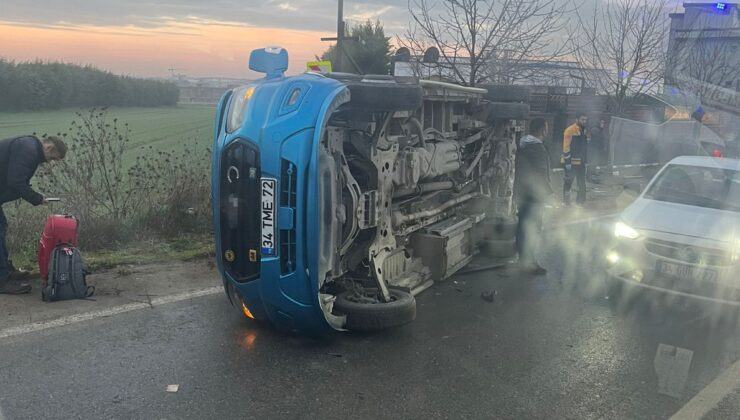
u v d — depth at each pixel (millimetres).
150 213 7684
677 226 5578
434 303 5758
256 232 4348
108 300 5395
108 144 7793
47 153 5492
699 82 12430
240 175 4352
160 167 8297
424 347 4664
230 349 4480
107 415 3502
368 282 5094
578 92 19172
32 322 4809
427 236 6086
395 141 4984
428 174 5574
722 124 12438
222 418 3533
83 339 4535
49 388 3781
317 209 4160
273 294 4344
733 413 3787
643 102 16828
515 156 7629
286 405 3709
